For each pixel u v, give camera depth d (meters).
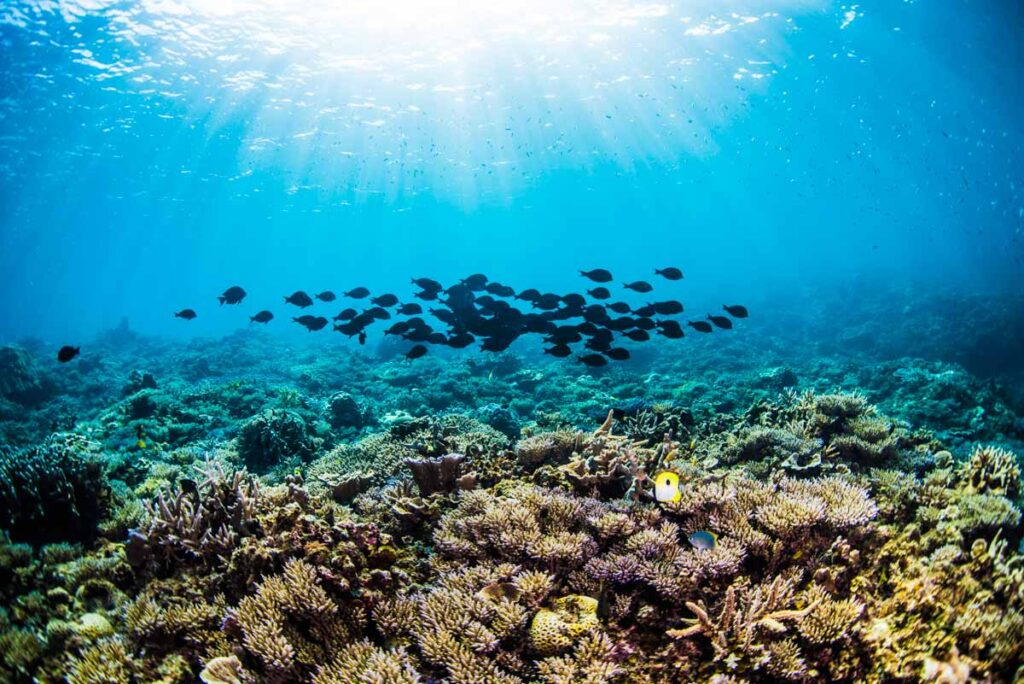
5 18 24.09
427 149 58.78
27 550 5.05
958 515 5.20
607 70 40.31
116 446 10.02
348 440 11.73
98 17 25.27
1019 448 11.12
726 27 33.97
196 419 11.91
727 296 58.25
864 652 3.63
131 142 40.16
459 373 17.66
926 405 13.60
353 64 34.56
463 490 5.75
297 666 3.50
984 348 21.27
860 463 7.22
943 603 3.98
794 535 4.40
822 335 31.30
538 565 4.21
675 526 4.58
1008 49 33.94
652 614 3.76
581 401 15.27
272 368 23.67
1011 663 3.54
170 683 3.71
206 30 28.36
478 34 32.81
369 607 3.88
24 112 31.92
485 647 3.40
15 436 13.87
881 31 34.84
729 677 3.29
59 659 4.02
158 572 4.84
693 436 8.61
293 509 4.88
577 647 3.46
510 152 66.12
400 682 3.15
